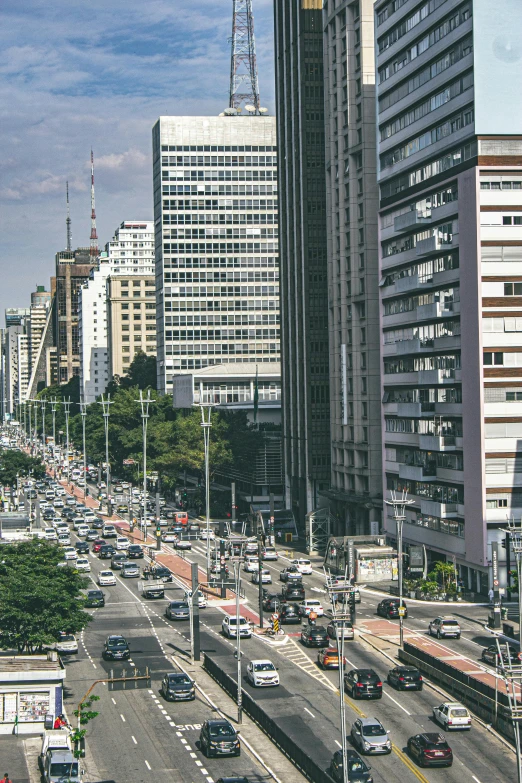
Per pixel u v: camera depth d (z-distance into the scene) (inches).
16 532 6624.0
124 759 3186.5
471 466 5846.5
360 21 7618.1
